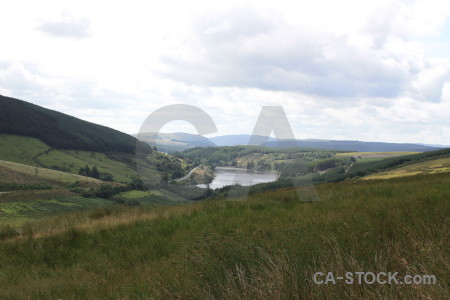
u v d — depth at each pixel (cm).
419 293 261
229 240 470
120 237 797
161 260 566
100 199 6406
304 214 753
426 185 1154
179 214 978
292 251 400
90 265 638
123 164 12250
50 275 625
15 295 518
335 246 394
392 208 675
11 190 7575
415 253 350
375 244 414
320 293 292
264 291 310
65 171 11356
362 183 1708
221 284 345
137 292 419
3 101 15525
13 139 13575
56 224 1106
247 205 962
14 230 1092
